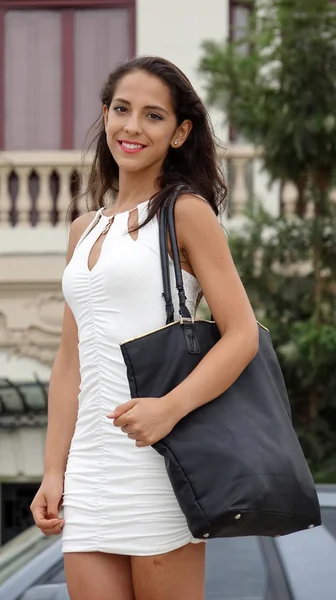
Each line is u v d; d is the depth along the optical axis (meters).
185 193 2.54
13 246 10.05
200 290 2.61
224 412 2.39
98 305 2.53
